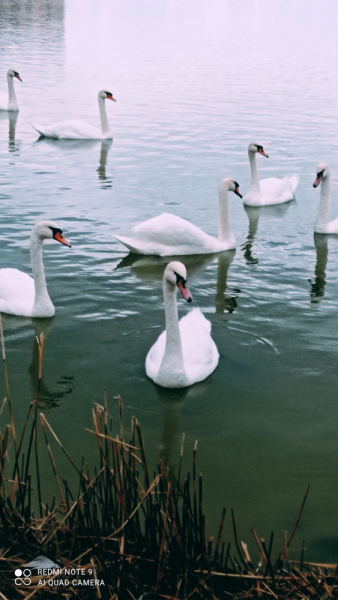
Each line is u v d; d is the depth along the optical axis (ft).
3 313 39.14
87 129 84.64
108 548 20.21
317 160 74.43
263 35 217.15
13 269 41.73
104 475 21.68
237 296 41.98
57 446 26.96
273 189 63.62
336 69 142.72
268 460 26.32
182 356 31.63
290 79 128.36
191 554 20.31
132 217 55.36
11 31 195.11
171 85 119.03
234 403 30.22
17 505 21.42
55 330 36.78
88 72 129.08
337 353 34.45
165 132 86.53
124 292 41.81
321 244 52.44
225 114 96.63
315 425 28.55
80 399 30.27
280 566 20.04
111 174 68.28
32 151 78.59
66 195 60.75
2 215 54.65
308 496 24.34
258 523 22.98
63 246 49.26
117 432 28.04
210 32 221.66
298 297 41.70
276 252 50.52
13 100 99.55
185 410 29.73
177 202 59.82
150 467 25.89
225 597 19.11
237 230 55.57
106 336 36.04
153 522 20.21
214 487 24.75
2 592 19.19
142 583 19.44
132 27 228.63
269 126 89.51
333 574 19.72
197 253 49.62
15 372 32.42
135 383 31.76
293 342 35.63
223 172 69.21
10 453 26.40
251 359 33.96
